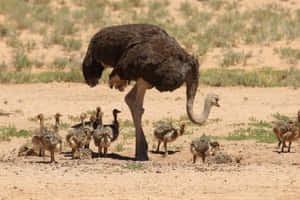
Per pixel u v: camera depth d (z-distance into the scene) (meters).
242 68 59.88
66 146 31.12
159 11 82.75
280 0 90.19
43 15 77.88
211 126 37.09
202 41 69.75
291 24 76.75
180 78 25.72
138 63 25.58
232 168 22.64
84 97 47.16
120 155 28.77
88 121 37.81
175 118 39.84
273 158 27.23
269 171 21.78
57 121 30.41
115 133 28.52
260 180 19.94
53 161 24.56
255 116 40.53
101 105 44.19
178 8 85.69
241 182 19.61
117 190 18.34
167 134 28.33
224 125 37.34
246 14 81.88
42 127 27.53
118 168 22.47
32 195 17.59
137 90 26.94
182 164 24.72
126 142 32.62
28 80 53.19
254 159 27.23
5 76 52.75
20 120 38.38
